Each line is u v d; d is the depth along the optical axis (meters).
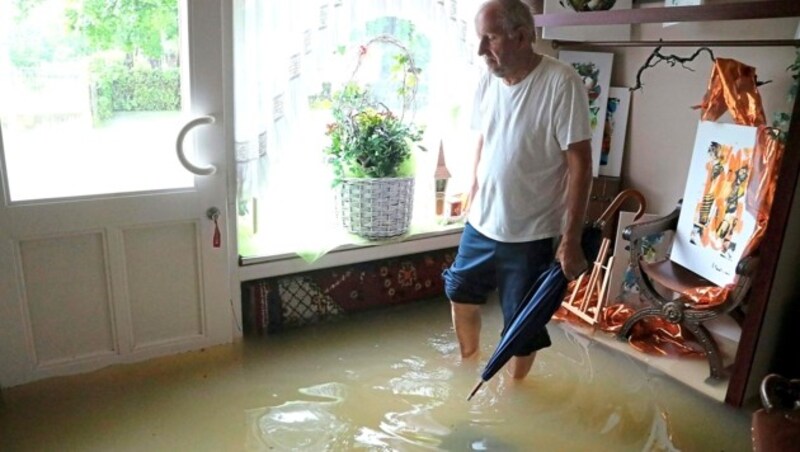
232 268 2.53
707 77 2.69
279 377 2.34
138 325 2.36
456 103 3.03
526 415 2.16
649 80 2.92
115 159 2.18
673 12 2.30
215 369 2.38
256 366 2.41
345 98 2.73
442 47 2.91
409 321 2.85
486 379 2.13
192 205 2.33
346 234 2.83
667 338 2.63
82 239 2.18
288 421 2.07
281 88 2.52
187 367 2.39
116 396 2.18
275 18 2.43
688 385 2.34
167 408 2.12
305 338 2.65
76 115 2.08
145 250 2.30
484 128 2.22
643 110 2.97
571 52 3.10
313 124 2.72
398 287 2.98
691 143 2.79
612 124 3.06
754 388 2.24
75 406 2.11
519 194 2.10
